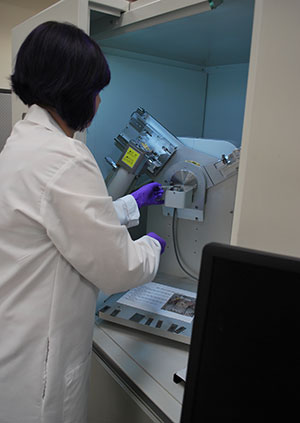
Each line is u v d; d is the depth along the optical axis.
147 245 0.93
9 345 0.77
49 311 0.79
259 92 0.70
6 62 2.58
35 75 0.77
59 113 0.82
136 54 1.49
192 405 0.46
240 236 0.78
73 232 0.73
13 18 2.54
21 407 0.79
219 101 1.74
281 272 0.41
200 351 0.45
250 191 0.75
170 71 1.63
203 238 1.32
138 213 1.12
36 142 0.77
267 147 0.71
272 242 0.73
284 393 0.43
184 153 1.24
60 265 0.79
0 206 0.76
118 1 1.07
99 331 1.10
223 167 1.17
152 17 1.02
